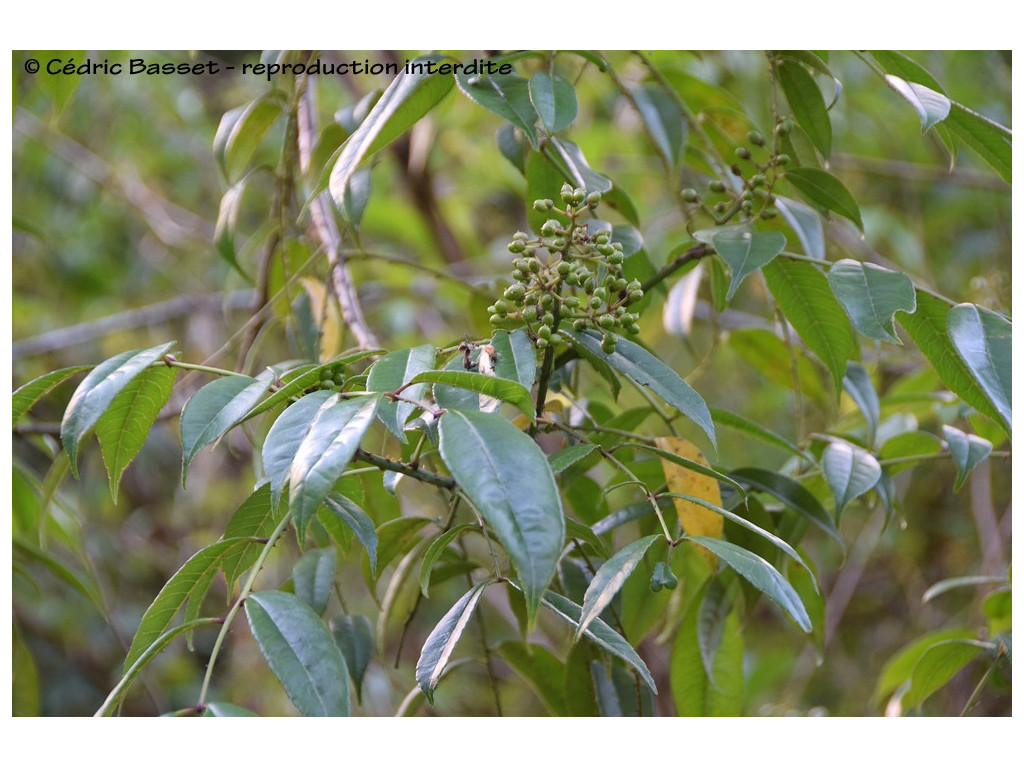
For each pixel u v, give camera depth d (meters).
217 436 1.11
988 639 1.89
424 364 1.08
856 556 3.69
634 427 1.69
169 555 3.79
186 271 3.90
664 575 1.07
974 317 1.23
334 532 1.43
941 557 3.76
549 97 1.31
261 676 3.52
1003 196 3.49
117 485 1.29
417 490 2.74
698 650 1.66
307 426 1.01
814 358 2.05
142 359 1.16
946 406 2.05
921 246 3.41
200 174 3.93
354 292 2.06
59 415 3.44
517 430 0.93
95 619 3.66
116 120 3.74
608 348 1.19
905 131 3.48
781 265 1.47
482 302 2.09
